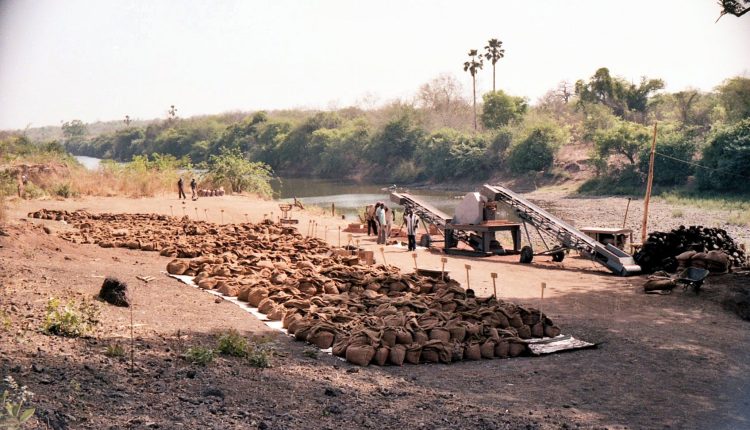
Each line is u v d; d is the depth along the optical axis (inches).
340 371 382.3
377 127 4404.5
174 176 1892.2
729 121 2342.5
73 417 258.4
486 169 3499.0
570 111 4377.5
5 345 335.0
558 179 3085.6
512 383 386.6
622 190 2593.5
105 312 442.9
